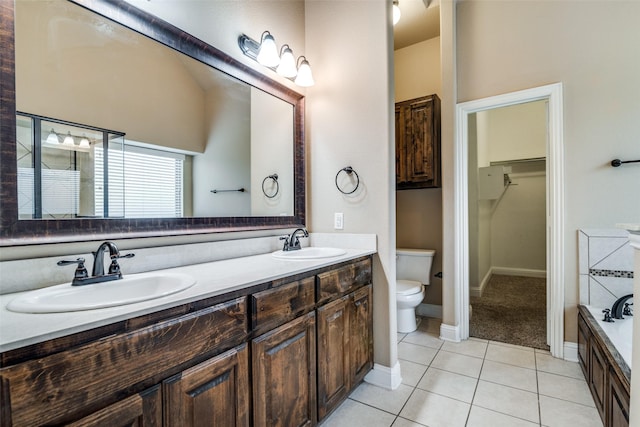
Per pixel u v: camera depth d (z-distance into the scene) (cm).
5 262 94
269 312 116
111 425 71
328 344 149
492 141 513
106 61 122
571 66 220
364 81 198
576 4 219
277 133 201
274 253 180
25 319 69
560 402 171
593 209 213
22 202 98
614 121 207
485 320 303
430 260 294
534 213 504
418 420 157
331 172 212
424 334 271
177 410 84
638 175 201
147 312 78
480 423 155
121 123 126
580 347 210
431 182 287
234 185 173
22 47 100
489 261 513
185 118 150
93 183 117
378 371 192
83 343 67
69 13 112
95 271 105
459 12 262
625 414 121
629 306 192
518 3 239
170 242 140
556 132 222
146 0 134
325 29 215
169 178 142
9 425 57
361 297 180
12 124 97
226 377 100
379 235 193
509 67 242
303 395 133
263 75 190
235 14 174
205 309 93
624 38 205
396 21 270
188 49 150
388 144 190
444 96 260
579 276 217
